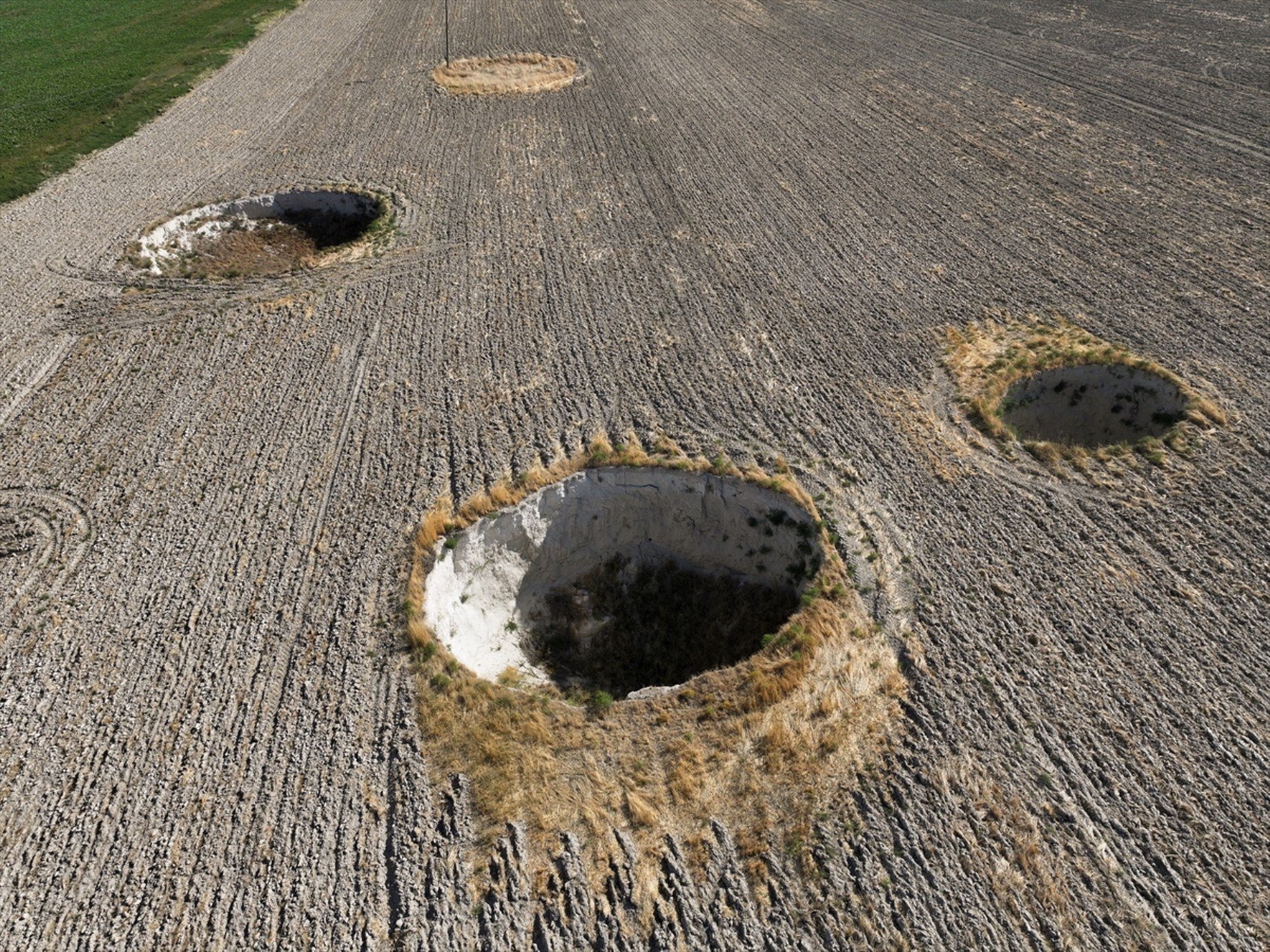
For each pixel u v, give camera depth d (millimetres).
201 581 13156
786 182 23359
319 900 9430
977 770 10141
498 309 18969
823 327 17547
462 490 14234
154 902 9500
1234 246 18984
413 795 10312
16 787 10641
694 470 14195
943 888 9195
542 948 8961
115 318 19609
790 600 13453
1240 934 8688
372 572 13055
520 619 13883
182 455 15578
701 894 9312
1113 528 12930
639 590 14469
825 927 8969
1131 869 9227
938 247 19938
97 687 11742
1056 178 22422
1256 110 25125
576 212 22719
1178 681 10891
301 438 15734
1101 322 16984
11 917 9445
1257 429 14383
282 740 10969
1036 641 11461
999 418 15133
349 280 20531
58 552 13867
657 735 10883
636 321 18219
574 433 15273
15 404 17141
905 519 13266
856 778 10203
